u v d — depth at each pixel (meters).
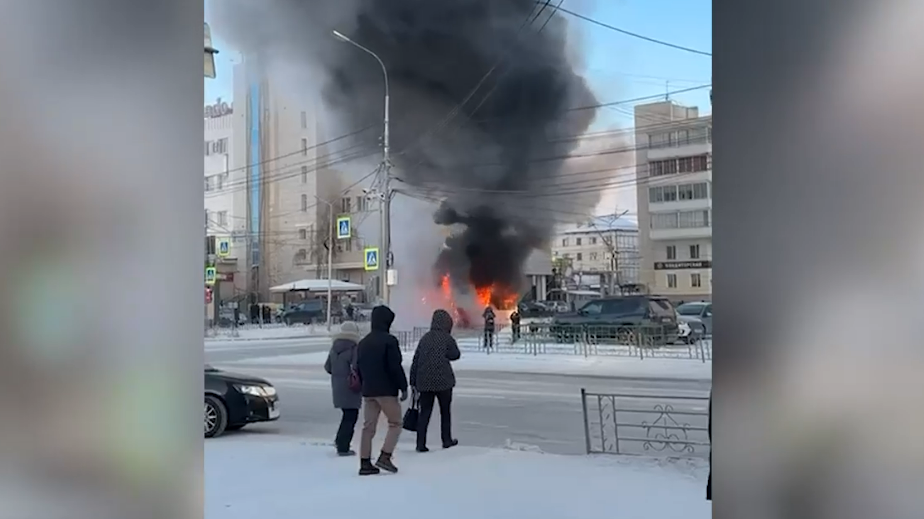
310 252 44.25
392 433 5.25
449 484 4.82
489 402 9.75
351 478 5.05
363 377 5.27
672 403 9.37
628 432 7.43
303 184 44.53
